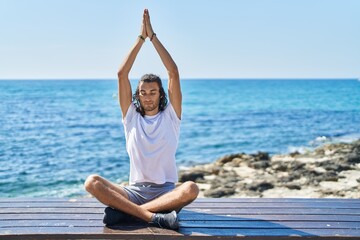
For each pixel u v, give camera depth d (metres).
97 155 20.73
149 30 5.39
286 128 33.53
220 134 30.48
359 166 15.47
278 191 12.25
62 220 5.11
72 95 78.50
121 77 5.29
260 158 17.98
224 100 70.38
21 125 32.94
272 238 4.70
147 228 4.84
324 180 13.30
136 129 5.20
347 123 36.72
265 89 106.69
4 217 5.21
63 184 14.56
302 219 5.29
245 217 5.35
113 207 4.93
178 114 5.29
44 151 21.62
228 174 14.84
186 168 17.73
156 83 5.18
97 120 38.50
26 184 14.48
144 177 5.18
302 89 105.94
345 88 111.62
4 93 82.31
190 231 4.79
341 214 5.51
